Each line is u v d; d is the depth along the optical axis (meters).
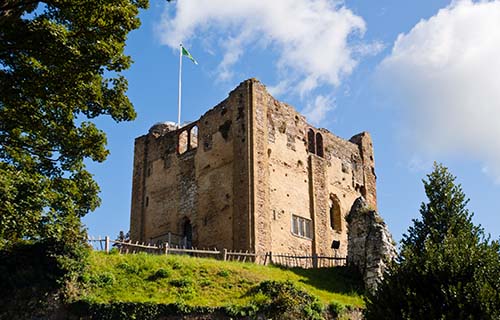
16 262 32.28
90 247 35.25
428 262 25.69
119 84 28.30
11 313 30.83
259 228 43.19
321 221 48.84
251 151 44.91
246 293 33.47
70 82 25.97
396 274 26.56
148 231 50.56
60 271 31.88
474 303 23.64
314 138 51.78
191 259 36.94
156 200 50.94
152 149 53.31
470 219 28.88
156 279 33.84
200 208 46.75
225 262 37.62
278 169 46.78
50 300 31.17
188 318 30.75
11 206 25.66
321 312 32.75
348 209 52.53
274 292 32.97
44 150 28.19
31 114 26.94
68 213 28.42
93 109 27.95
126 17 26.44
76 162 28.94
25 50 25.06
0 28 24.58
